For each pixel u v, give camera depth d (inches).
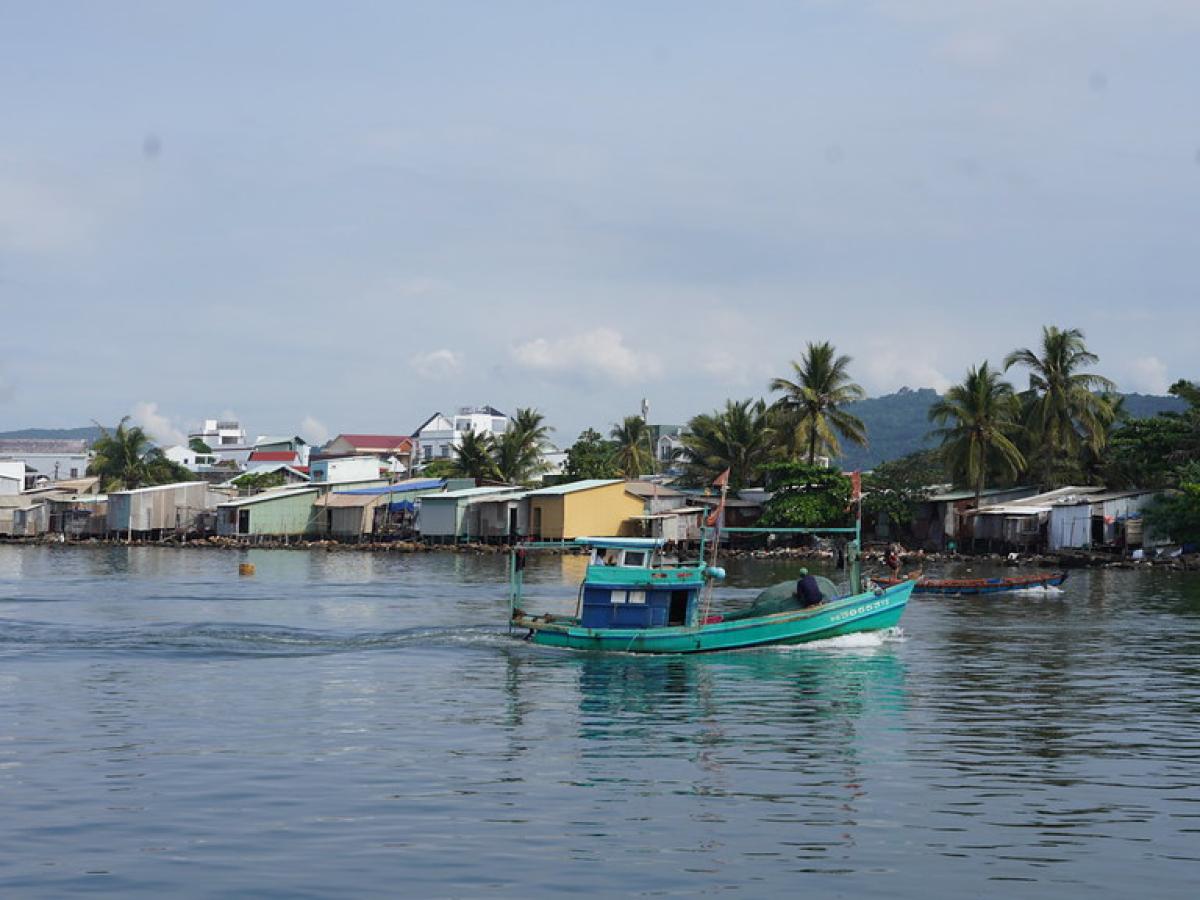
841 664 1390.3
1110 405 3912.4
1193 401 3538.4
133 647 1505.9
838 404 4146.2
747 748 940.6
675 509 4097.0
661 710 1099.3
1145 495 3408.0
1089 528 3378.4
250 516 4869.6
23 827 716.0
